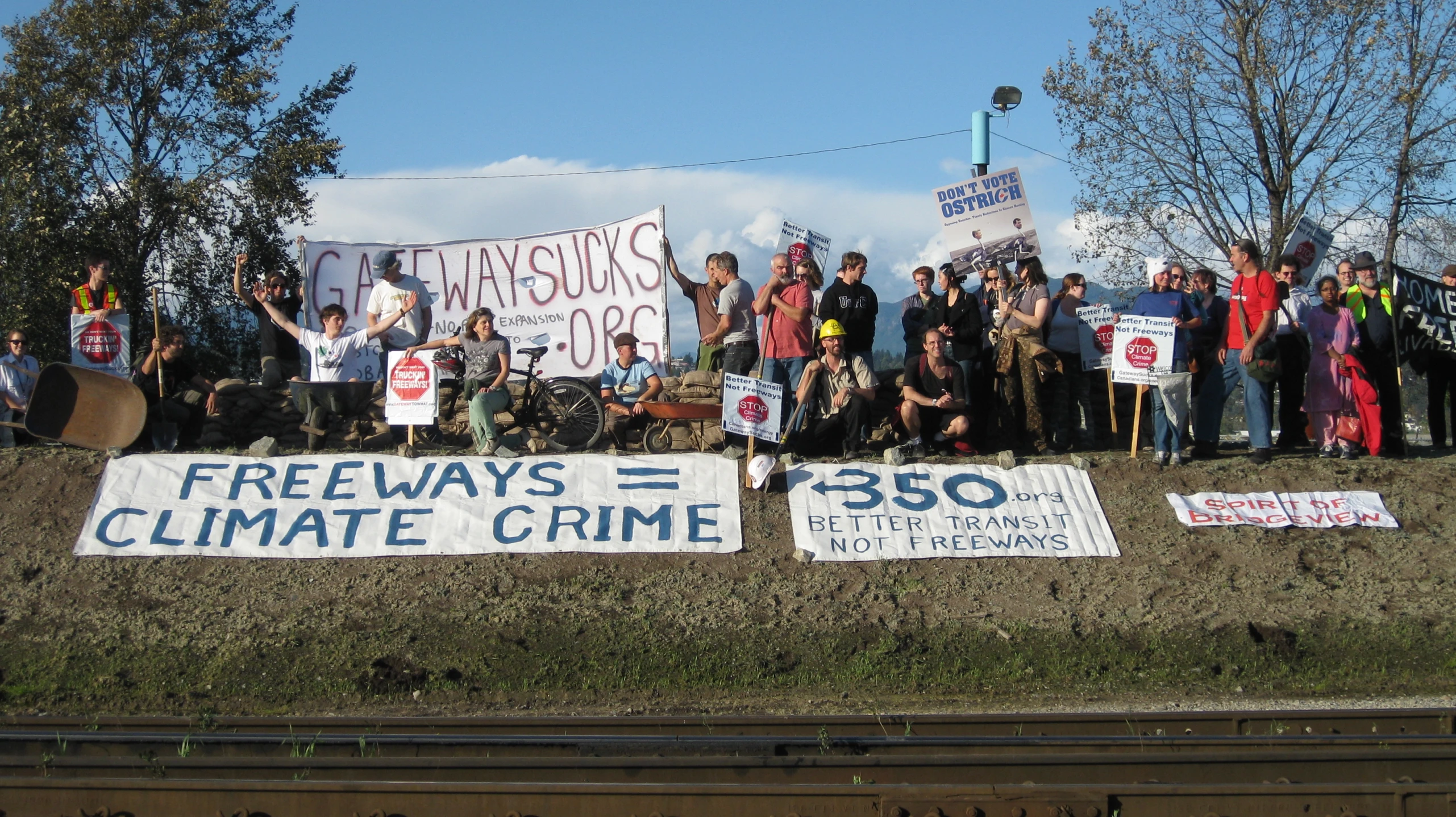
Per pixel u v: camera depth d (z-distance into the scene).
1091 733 6.71
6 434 11.41
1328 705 7.83
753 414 10.19
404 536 9.48
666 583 9.12
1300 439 12.84
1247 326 10.95
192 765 5.66
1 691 7.92
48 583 8.90
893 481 10.27
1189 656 8.53
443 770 5.64
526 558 9.30
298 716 7.03
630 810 5.13
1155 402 10.90
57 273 20.95
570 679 8.25
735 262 11.99
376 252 13.77
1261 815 5.05
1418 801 5.02
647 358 13.41
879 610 8.91
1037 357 11.44
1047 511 10.10
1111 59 21.73
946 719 6.77
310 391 11.19
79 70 22.31
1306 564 9.54
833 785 5.16
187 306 23.45
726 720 6.77
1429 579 9.30
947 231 12.84
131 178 22.41
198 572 9.09
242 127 23.72
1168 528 9.97
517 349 13.70
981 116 15.57
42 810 5.15
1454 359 12.67
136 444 11.02
